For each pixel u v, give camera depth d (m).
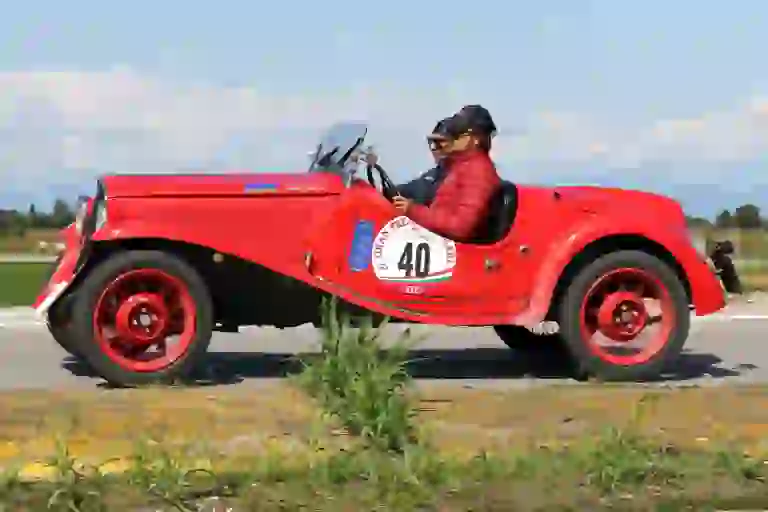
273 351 10.21
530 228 8.10
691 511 4.46
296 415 5.96
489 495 4.54
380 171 8.00
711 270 8.30
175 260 7.57
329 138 8.27
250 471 4.68
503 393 6.84
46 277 8.81
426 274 7.95
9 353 9.97
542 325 8.91
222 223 7.69
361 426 5.22
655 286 8.12
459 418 5.95
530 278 8.09
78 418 5.93
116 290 7.50
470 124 8.02
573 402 6.52
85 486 4.50
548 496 4.55
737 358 9.84
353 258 7.85
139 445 5.02
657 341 8.14
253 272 7.93
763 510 4.54
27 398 6.66
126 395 6.81
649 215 8.30
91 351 7.46
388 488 4.55
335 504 4.44
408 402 5.51
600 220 8.14
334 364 5.75
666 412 6.23
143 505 4.40
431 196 8.45
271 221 7.75
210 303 7.62
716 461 4.93
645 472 4.77
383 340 6.13
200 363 8.35
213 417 5.95
